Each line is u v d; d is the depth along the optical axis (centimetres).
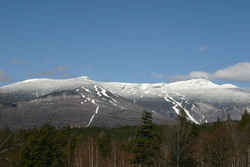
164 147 5119
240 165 6625
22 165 5347
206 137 6278
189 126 5003
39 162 5594
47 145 5856
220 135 6244
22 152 5406
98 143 9212
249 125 6556
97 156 8981
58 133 6850
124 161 8488
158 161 5575
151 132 5788
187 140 4966
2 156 1756
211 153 6159
